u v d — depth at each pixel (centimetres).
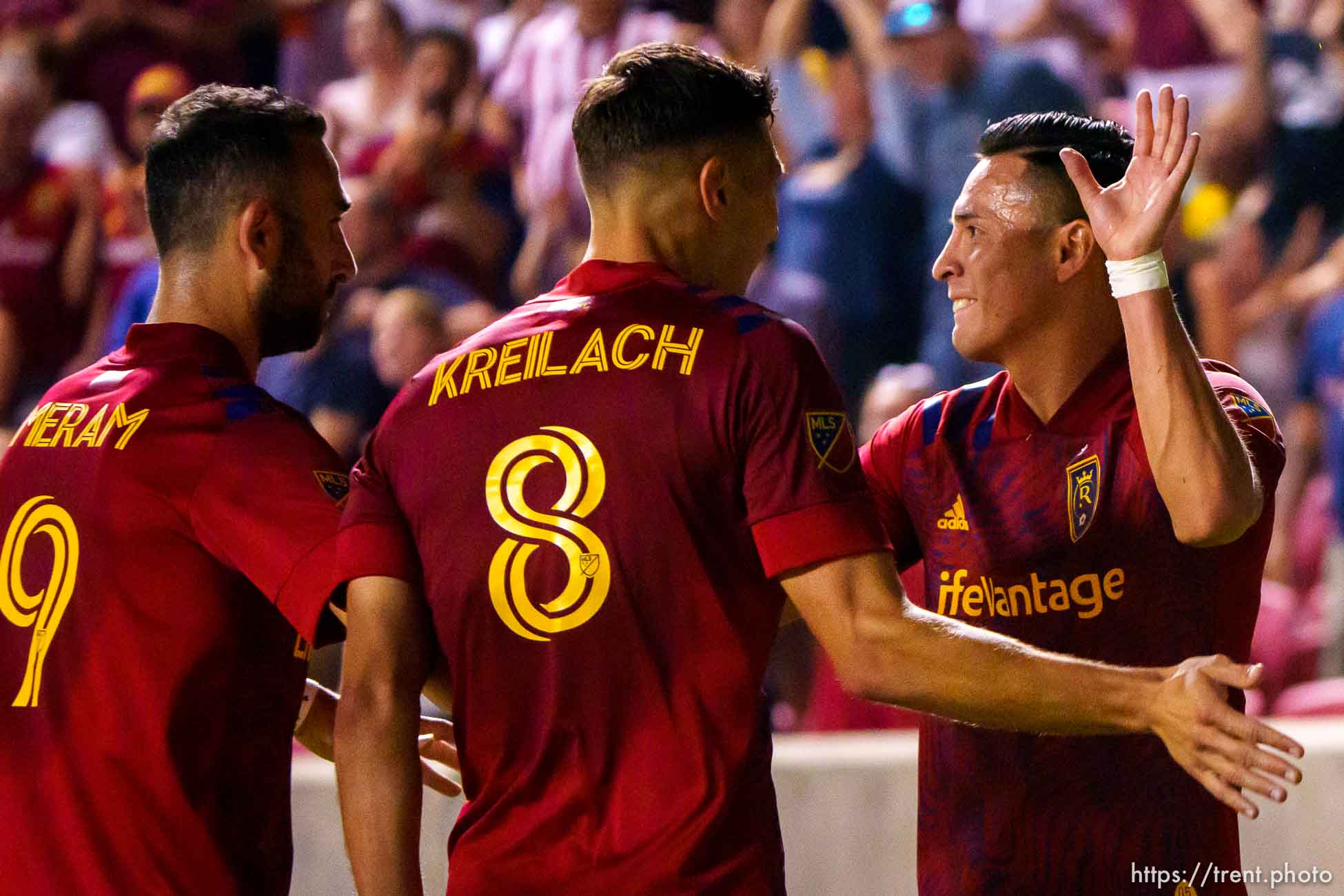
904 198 2123
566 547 652
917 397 1809
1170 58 2214
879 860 1304
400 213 2248
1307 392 1952
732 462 651
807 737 1445
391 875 660
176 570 733
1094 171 773
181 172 786
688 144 695
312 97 2673
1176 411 667
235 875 737
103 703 730
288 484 729
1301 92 2123
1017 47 2231
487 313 2152
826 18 2267
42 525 754
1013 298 774
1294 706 1633
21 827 740
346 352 2098
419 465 678
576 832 653
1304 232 2073
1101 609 754
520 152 2438
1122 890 750
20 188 2450
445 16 2608
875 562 650
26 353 2431
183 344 772
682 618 650
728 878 643
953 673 623
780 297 2105
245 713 748
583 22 2397
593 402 657
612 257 700
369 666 678
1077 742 757
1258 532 753
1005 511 777
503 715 663
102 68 2614
